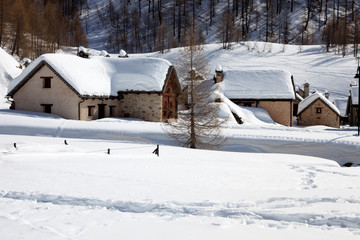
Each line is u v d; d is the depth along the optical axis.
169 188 10.59
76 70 37.38
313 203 9.09
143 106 39.38
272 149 26.30
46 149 17.89
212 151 23.97
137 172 13.38
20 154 15.77
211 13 157.00
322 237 6.86
